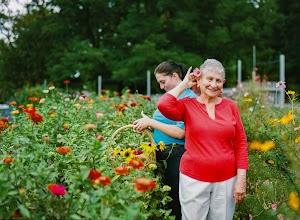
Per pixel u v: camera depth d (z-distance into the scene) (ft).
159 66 12.52
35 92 41.19
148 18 76.43
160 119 11.85
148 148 10.92
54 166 10.03
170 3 78.69
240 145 10.45
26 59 80.59
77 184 8.25
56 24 77.61
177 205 11.64
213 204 10.36
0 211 8.66
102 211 7.89
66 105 19.81
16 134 14.49
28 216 7.65
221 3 81.51
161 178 11.63
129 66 71.87
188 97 10.93
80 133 13.08
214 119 10.26
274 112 20.15
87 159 10.18
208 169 10.11
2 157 10.90
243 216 12.82
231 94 31.40
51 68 74.49
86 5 78.43
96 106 24.23
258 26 91.86
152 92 78.23
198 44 79.20
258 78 33.55
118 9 80.48
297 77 97.35
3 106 41.83
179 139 11.62
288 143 13.01
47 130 13.88
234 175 10.36
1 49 80.43
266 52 90.38
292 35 97.04
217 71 10.20
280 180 13.03
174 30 77.05
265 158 14.61
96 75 76.69
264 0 95.45
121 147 13.07
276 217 12.10
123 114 18.42
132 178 9.94
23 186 8.82
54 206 8.46
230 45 82.07
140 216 7.98
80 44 73.97
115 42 78.02
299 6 95.35
